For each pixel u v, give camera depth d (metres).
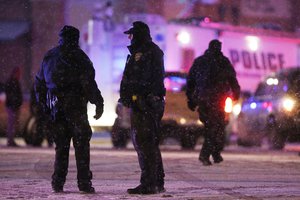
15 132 58.12
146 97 24.95
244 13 141.88
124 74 25.22
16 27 101.06
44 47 101.88
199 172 34.69
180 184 29.20
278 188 27.91
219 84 38.22
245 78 77.25
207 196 24.81
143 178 25.17
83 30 70.19
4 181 29.92
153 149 25.12
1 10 102.31
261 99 56.22
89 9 102.12
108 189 27.03
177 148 56.62
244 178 32.06
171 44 69.88
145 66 24.97
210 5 136.38
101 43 68.38
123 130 52.47
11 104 54.50
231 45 75.81
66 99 25.02
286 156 47.78
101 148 54.25
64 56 25.05
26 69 99.62
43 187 27.48
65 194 25.06
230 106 40.66
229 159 43.56
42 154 45.34
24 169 35.59
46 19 103.25
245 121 57.81
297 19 145.62
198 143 67.94
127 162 39.91
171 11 128.75
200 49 71.00
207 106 38.25
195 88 38.66
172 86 53.12
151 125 25.06
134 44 25.31
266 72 79.00
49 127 25.81
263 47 78.94
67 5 103.50
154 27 69.75
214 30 72.75
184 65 70.00
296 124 52.75
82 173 25.41
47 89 25.62
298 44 81.94
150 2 123.12
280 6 145.25
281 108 53.38
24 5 103.25
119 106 52.25
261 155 48.91
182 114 52.88
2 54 99.38
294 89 53.28
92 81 24.95
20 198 23.84
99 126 64.56
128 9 115.38
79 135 25.20
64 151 25.62
